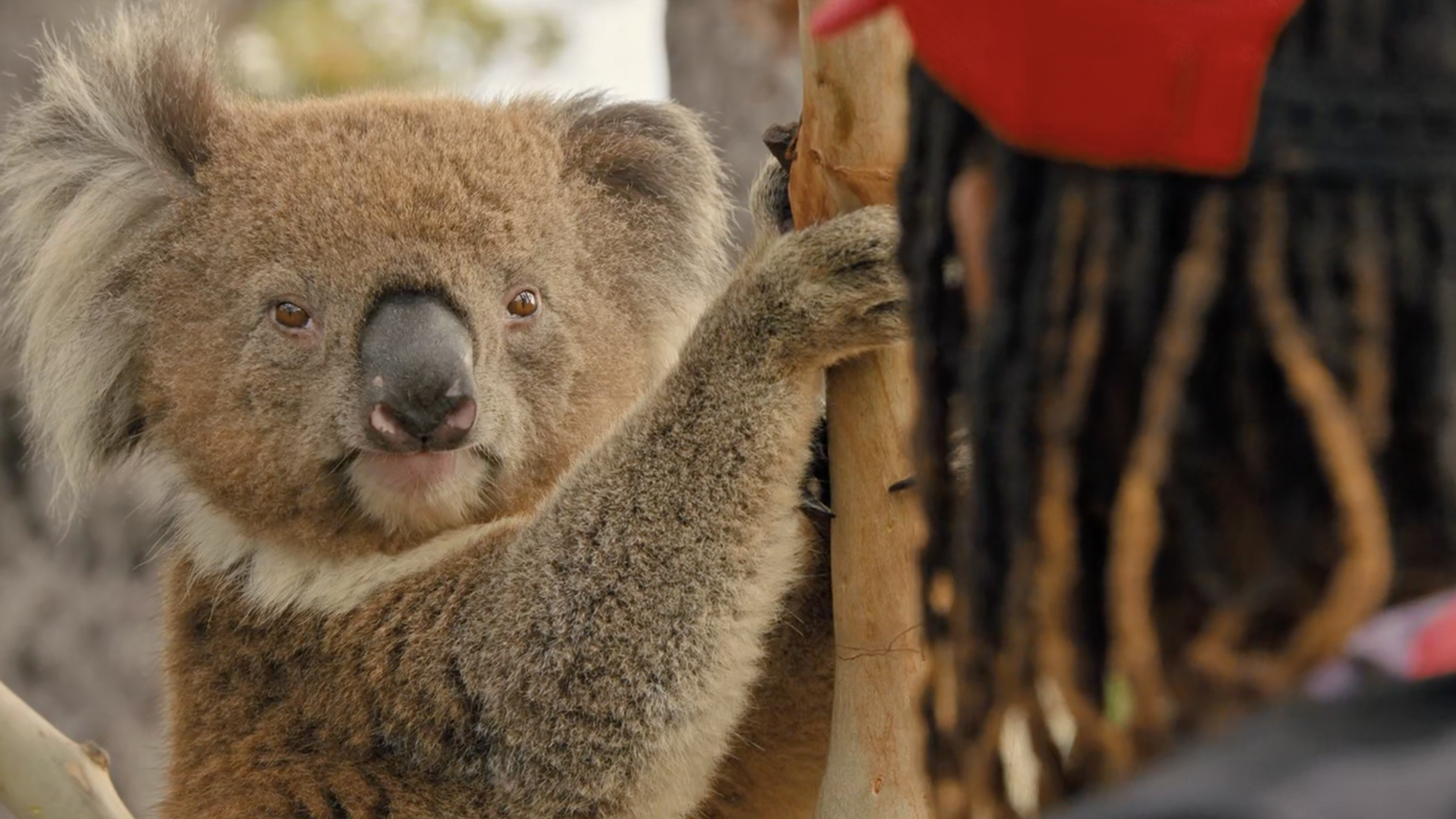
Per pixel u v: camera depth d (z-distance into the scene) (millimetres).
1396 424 1253
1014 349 1385
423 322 3980
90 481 4438
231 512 4215
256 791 4039
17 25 7035
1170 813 1065
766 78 6699
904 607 2877
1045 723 1431
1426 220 1230
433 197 4156
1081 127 1283
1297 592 1258
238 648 4230
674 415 3629
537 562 3846
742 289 3488
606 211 4578
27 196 4543
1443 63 1218
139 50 4480
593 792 3828
